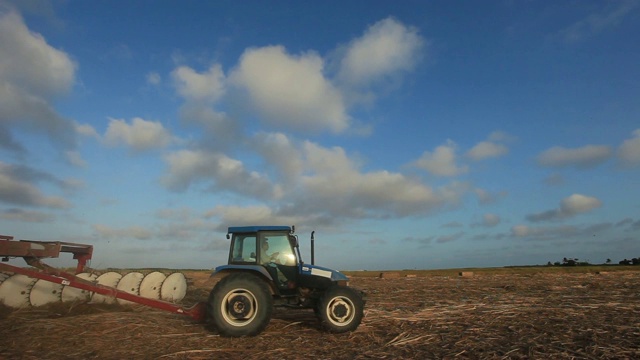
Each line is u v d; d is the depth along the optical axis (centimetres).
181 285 1109
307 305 758
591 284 1609
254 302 681
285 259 784
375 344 624
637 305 984
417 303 1109
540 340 626
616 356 534
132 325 738
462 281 2061
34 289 945
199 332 703
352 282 2078
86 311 921
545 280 2019
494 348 584
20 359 530
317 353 570
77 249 974
